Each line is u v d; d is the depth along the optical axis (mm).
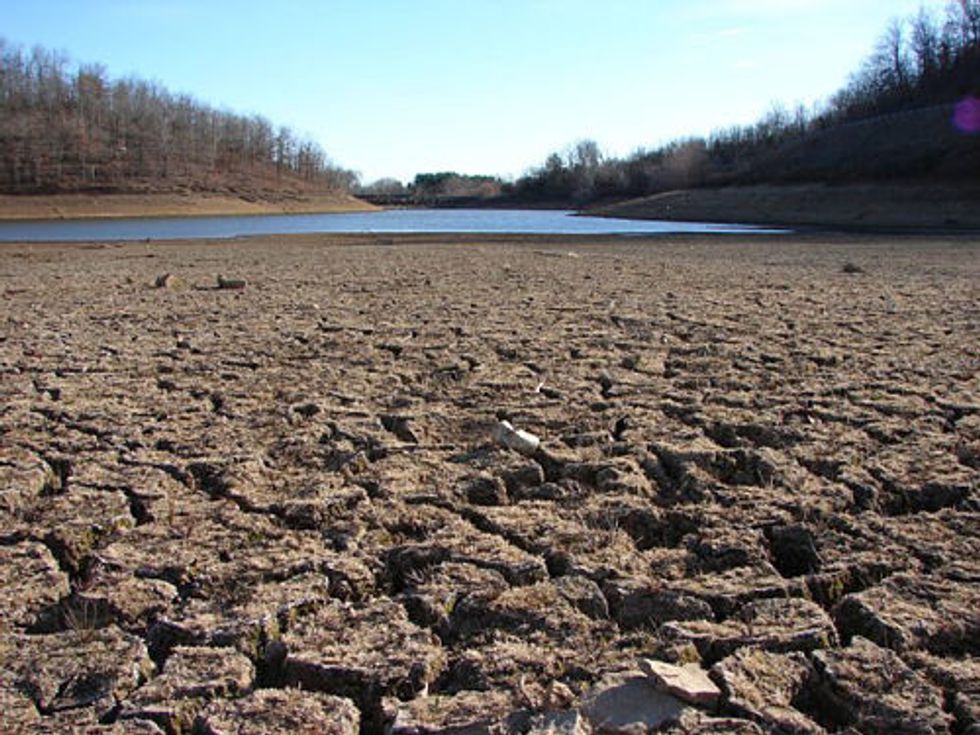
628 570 3590
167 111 108188
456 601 3336
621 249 26359
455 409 6168
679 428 5598
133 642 3025
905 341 8727
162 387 6945
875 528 3984
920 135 59406
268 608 3221
